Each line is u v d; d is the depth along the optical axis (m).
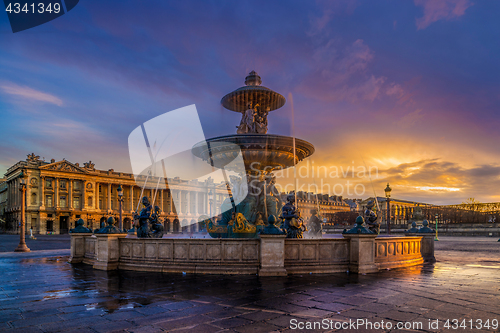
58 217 87.62
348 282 7.20
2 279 7.85
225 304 5.36
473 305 5.35
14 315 4.82
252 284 6.89
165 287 6.63
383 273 8.57
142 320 4.57
